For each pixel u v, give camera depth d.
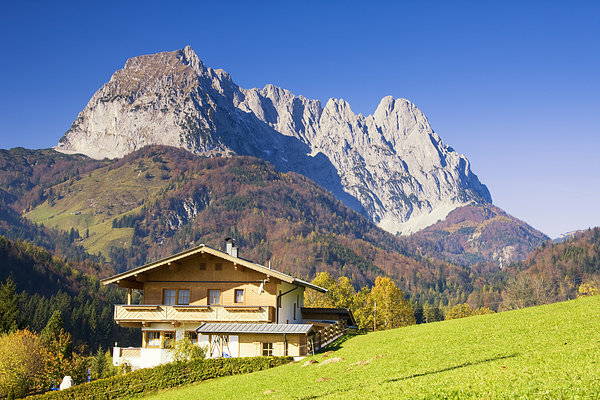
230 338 44.78
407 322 112.94
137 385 38.56
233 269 50.22
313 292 110.50
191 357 41.84
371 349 40.28
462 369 25.45
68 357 83.69
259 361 40.44
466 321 46.94
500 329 37.62
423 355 33.03
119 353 48.97
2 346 62.75
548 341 30.39
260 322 47.38
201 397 32.22
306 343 43.81
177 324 49.25
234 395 30.69
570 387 18.27
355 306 111.25
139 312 49.16
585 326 32.66
